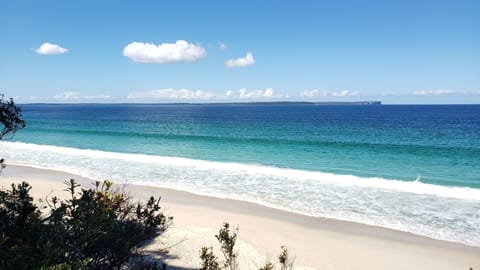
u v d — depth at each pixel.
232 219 11.24
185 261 7.59
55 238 4.03
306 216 11.71
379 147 29.83
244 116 99.56
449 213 12.02
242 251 8.55
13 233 4.26
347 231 10.37
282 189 15.32
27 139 36.53
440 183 17.53
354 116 94.69
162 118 87.00
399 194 14.48
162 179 17.23
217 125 61.91
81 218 4.05
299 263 8.14
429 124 60.44
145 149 29.52
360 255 8.70
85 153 25.66
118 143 33.59
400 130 48.81
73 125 59.25
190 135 41.00
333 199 13.78
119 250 4.76
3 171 19.28
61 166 20.61
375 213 12.05
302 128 54.16
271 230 10.32
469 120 71.75
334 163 23.03
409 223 11.05
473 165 22.12
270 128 54.38
